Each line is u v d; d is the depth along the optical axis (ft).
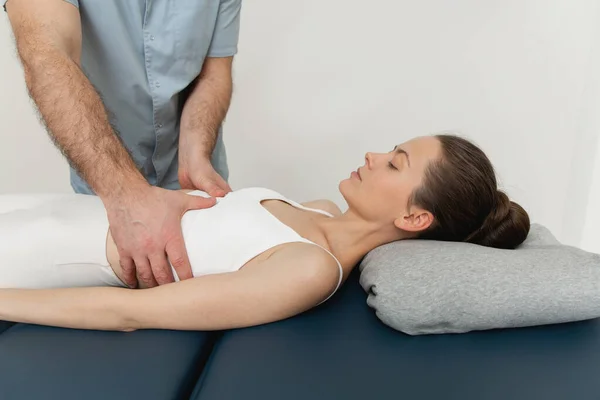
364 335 2.70
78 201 3.59
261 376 2.38
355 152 6.37
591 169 5.95
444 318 2.63
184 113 4.30
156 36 3.98
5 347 2.56
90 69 4.00
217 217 3.33
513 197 6.31
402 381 2.34
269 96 6.25
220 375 2.41
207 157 4.06
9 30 5.91
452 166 3.37
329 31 5.93
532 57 5.74
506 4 5.58
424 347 2.60
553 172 6.13
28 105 6.24
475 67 5.87
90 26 3.80
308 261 2.87
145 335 2.71
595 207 6.06
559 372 2.38
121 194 2.99
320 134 6.33
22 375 2.35
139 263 3.04
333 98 6.18
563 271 2.70
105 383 2.33
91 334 2.70
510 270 2.72
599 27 5.45
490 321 2.63
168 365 2.48
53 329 2.74
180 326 2.74
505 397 2.24
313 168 6.50
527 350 2.55
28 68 3.19
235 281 2.78
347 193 3.60
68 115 3.06
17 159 6.51
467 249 3.01
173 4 3.93
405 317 2.64
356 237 3.58
